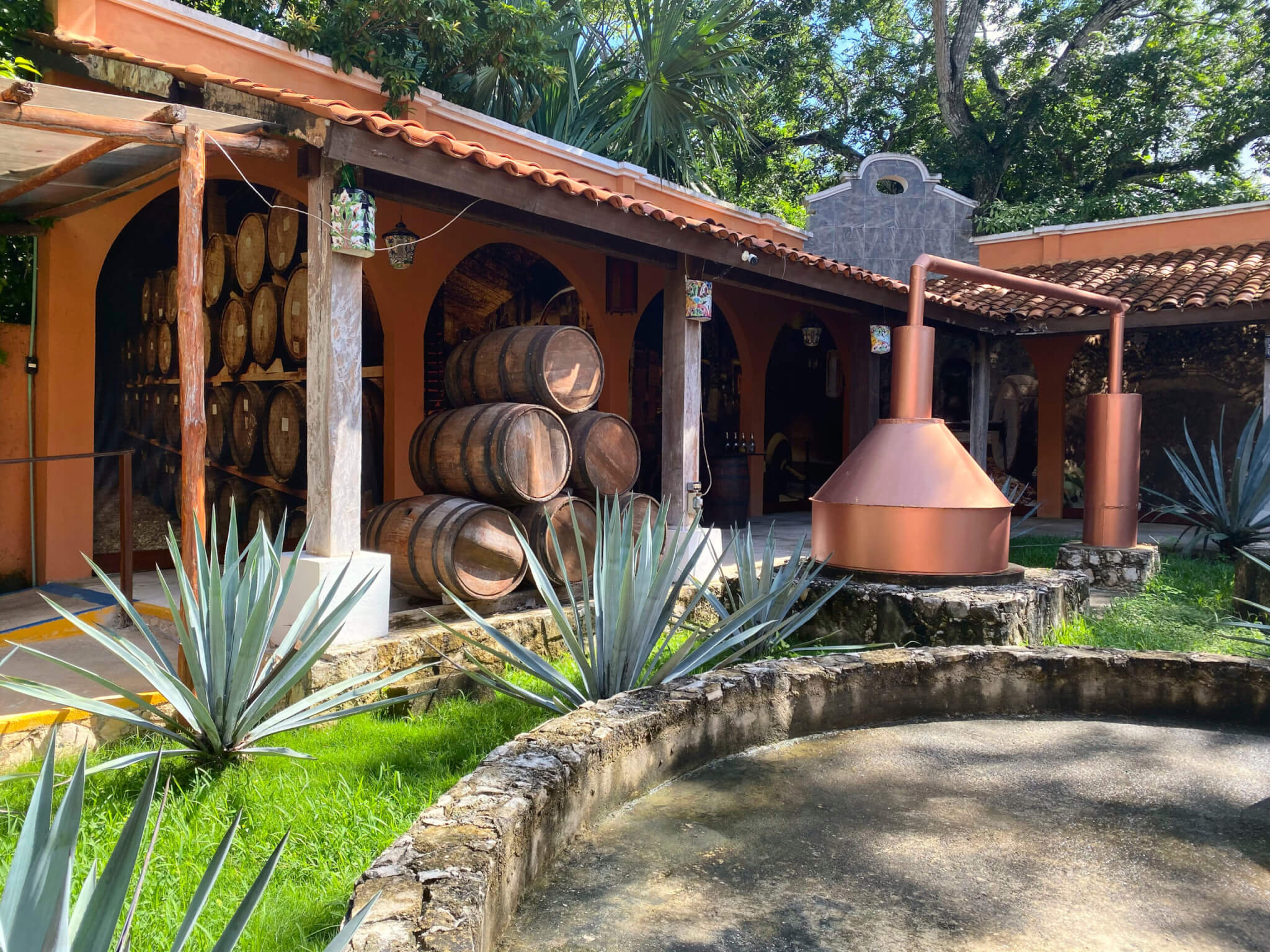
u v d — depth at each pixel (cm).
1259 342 1281
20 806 330
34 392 654
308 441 495
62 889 136
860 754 345
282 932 245
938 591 521
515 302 973
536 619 559
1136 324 1062
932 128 2494
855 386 1059
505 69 944
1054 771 325
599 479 627
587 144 1228
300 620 396
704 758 336
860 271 864
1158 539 1050
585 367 623
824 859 255
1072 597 586
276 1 970
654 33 1201
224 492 861
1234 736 366
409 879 197
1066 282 1214
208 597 377
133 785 346
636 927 219
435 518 537
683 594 644
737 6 1220
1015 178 2312
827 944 210
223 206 869
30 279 654
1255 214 1218
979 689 396
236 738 370
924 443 550
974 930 216
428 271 846
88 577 670
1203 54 2241
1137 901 230
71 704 336
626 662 410
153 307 821
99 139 458
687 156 1251
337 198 477
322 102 466
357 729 432
